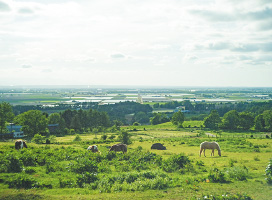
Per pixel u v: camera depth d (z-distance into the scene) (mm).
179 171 21312
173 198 13797
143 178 17750
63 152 32062
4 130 83812
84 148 46625
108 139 72875
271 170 18219
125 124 165500
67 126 128625
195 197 13758
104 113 138250
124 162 25984
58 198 13664
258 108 161250
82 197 13875
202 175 19047
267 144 50656
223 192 14688
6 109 79000
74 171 20891
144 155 28266
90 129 117000
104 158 28875
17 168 19891
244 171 19297
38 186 15930
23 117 89688
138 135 89375
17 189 15227
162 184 16156
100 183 16500
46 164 23203
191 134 91062
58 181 17484
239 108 189625
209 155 34719
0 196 13688
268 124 96812
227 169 20062
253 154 35188
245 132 94562
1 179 16812
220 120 112438
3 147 37000
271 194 14297
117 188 15680
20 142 36000
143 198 13789
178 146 51156
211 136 82562
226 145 49375
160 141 64188
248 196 13555
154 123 153375
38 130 91000
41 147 43781
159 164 25219
